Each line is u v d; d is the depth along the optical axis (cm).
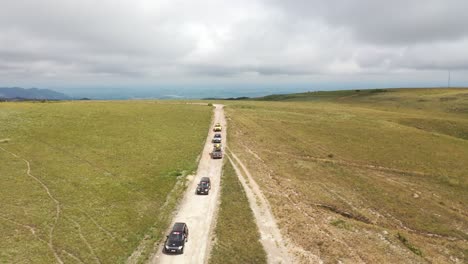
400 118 11088
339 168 6588
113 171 5512
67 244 3397
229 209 4419
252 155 6962
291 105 15050
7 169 5172
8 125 7319
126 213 4159
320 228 4106
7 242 3344
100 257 3234
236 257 3347
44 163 5562
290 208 4575
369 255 3581
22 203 4169
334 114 11850
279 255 3416
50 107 9744
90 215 4034
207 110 11819
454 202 5391
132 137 7562
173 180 5356
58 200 4347
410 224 4694
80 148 6506
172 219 4144
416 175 6406
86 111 9619
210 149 7231
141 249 3434
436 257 3822
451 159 7194
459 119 11269
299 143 8062
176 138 7825
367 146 7938
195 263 3225
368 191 5619
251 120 10394
